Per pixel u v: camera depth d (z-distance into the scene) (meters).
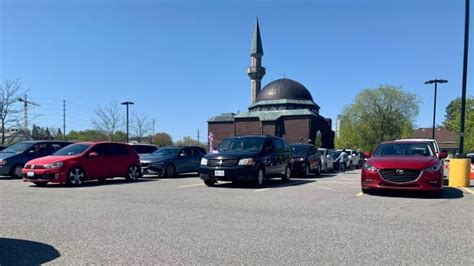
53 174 13.59
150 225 7.04
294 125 88.81
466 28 16.03
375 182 11.16
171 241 5.92
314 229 6.75
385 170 11.08
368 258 5.12
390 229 6.78
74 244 5.74
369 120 68.38
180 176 19.95
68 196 11.00
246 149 14.65
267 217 7.82
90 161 14.71
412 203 9.82
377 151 12.88
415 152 12.39
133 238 6.10
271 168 14.86
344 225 7.08
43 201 9.98
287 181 16.53
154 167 18.53
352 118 70.50
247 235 6.31
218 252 5.36
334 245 5.73
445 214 8.26
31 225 7.02
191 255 5.22
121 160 16.06
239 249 5.51
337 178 19.03
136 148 23.14
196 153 20.70
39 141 19.31
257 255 5.23
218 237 6.18
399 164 11.02
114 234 6.35
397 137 67.62
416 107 67.75
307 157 19.92
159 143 78.75
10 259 5.03
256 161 13.77
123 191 12.28
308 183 15.62
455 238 6.17
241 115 94.44
